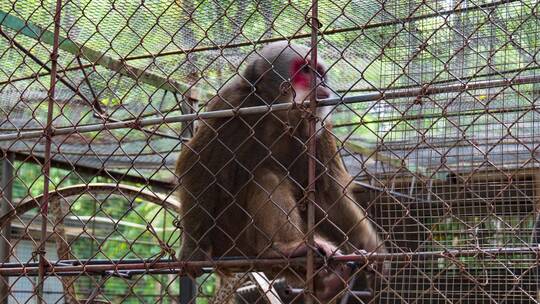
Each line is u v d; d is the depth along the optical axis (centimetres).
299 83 563
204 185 538
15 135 497
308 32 622
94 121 924
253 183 564
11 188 917
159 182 1121
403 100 473
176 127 916
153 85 736
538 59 468
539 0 427
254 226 534
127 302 1268
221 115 436
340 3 587
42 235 473
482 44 465
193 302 466
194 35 652
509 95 528
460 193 540
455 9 409
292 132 492
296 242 516
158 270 451
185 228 534
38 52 702
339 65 736
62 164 1073
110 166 1090
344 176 591
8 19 627
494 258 449
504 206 501
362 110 895
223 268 453
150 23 645
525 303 471
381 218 560
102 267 457
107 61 681
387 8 475
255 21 615
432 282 436
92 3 624
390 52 483
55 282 998
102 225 1441
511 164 536
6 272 490
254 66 589
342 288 454
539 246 384
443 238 520
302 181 585
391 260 401
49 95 478
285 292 518
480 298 476
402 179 550
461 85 381
